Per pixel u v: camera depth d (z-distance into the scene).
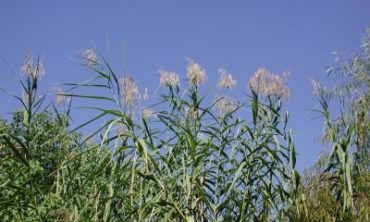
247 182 6.26
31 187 5.62
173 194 6.30
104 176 6.30
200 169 6.21
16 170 5.72
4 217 6.41
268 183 6.46
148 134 6.11
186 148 6.37
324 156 7.85
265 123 6.73
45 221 5.82
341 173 6.96
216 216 6.21
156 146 6.31
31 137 5.82
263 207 6.48
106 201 5.95
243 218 6.32
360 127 7.84
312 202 7.10
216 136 6.46
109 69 5.92
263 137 6.63
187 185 5.90
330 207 6.93
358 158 7.61
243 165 6.12
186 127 6.47
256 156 6.41
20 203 5.83
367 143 7.94
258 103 6.77
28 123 5.75
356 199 7.20
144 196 6.28
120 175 5.99
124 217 6.15
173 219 6.17
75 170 6.27
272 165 6.45
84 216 6.25
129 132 5.50
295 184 6.47
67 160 5.96
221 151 6.39
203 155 6.24
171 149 6.18
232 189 6.30
